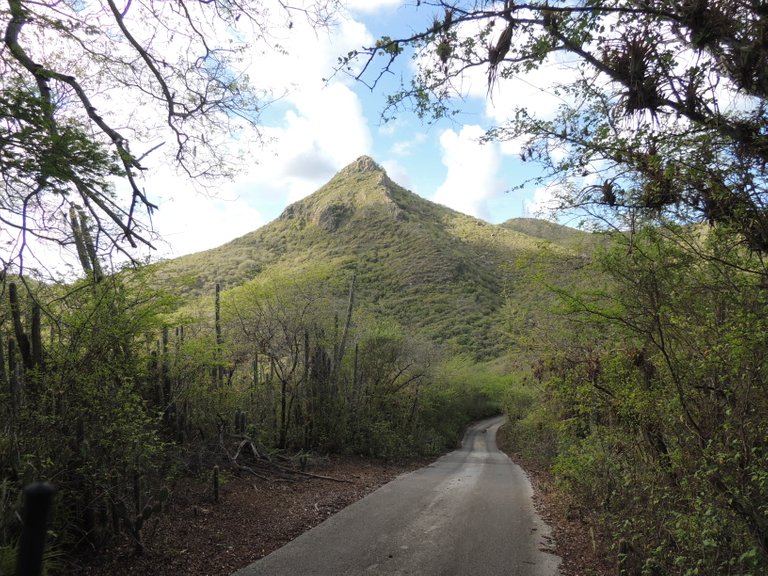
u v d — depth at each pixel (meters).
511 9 3.81
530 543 7.00
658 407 5.19
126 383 5.70
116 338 5.63
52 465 4.73
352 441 17.12
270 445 12.73
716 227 3.91
